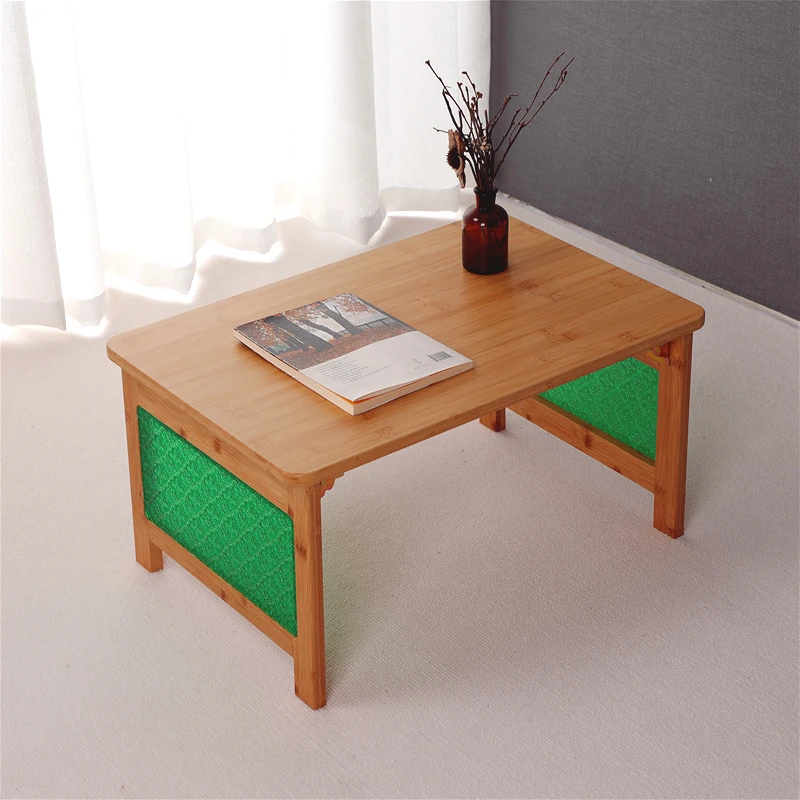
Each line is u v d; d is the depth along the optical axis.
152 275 3.41
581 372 2.15
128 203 3.33
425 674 2.19
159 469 2.26
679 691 2.14
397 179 3.85
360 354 2.15
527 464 2.74
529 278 2.45
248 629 2.29
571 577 2.41
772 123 3.12
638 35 3.36
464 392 2.08
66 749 2.05
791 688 2.15
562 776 1.99
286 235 3.75
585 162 3.68
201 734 2.07
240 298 2.40
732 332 3.23
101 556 2.47
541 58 3.68
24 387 2.99
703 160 3.33
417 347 2.17
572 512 2.59
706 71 3.22
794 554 2.46
